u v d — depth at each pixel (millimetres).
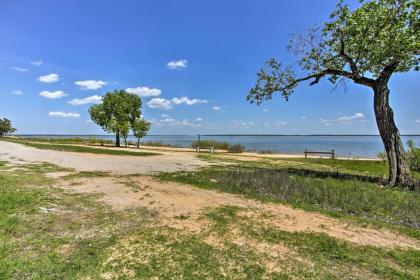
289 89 14422
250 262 4348
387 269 4250
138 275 3879
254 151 37719
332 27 11422
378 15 10219
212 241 5105
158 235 5301
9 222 5492
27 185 8852
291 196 8555
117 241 4973
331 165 19438
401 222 6609
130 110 35656
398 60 10312
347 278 3967
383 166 17812
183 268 4105
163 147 40562
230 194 8711
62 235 5141
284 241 5191
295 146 66562
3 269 3803
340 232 5750
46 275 3756
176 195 8406
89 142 44219
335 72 12516
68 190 8516
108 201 7484
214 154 26125
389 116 11031
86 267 4039
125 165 14703
